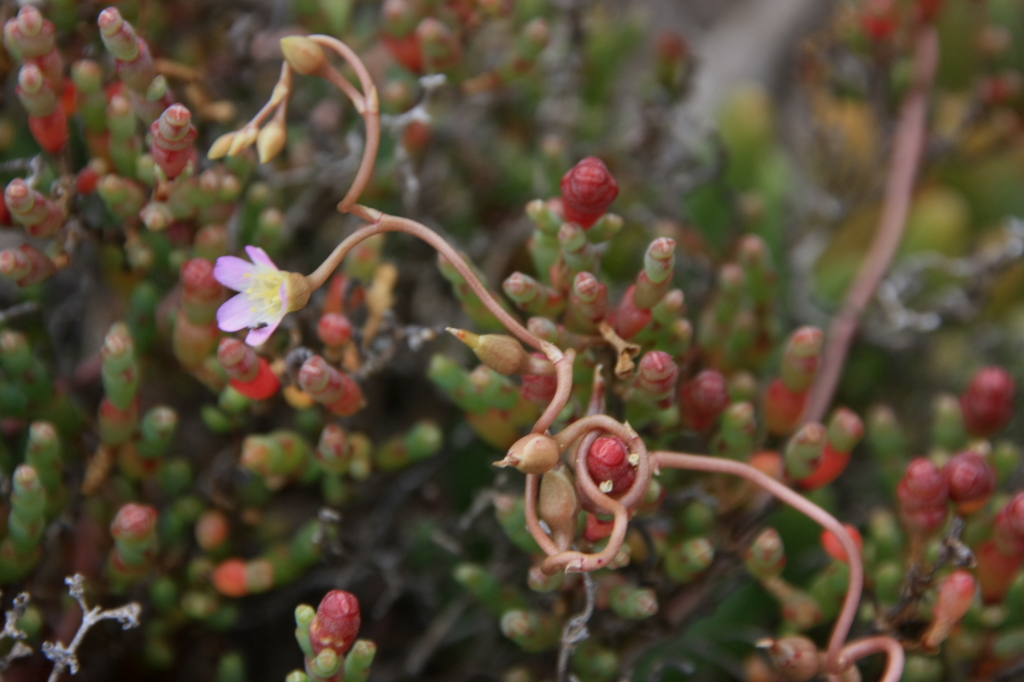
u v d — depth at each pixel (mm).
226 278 262
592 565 252
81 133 295
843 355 324
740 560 282
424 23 297
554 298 274
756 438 305
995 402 293
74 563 291
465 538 309
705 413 276
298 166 321
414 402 328
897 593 278
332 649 257
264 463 276
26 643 280
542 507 256
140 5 293
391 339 288
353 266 287
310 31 319
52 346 299
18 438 301
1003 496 295
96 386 303
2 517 279
